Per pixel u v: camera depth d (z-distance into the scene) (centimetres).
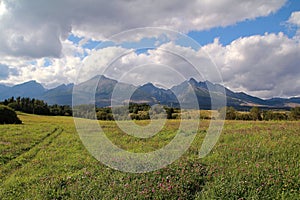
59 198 880
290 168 938
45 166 1255
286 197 773
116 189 883
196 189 867
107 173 1024
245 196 793
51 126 2816
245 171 937
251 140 1371
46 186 961
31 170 1210
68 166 1209
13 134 2183
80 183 956
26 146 1738
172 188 856
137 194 840
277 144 1246
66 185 965
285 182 841
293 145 1220
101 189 895
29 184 1021
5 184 1051
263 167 962
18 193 945
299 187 819
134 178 965
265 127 1728
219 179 905
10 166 1313
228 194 802
